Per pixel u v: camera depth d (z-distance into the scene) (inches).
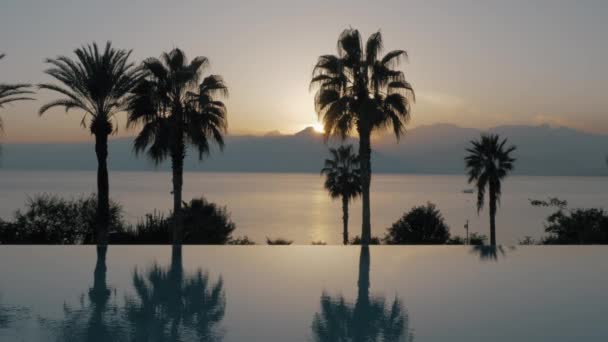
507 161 1339.8
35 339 298.2
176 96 799.7
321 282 467.8
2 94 783.7
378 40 777.6
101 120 787.4
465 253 644.1
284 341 300.5
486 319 349.4
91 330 316.8
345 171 1574.8
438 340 304.0
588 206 4360.2
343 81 770.8
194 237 1070.4
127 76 784.9
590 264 567.8
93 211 970.1
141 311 362.3
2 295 407.8
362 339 305.4
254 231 2455.7
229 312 362.6
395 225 1222.9
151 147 804.6
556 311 370.6
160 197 5128.0
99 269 523.5
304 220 3166.8
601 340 305.0
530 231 2596.0
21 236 932.6
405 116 784.3
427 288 444.8
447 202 5570.9
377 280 477.7
